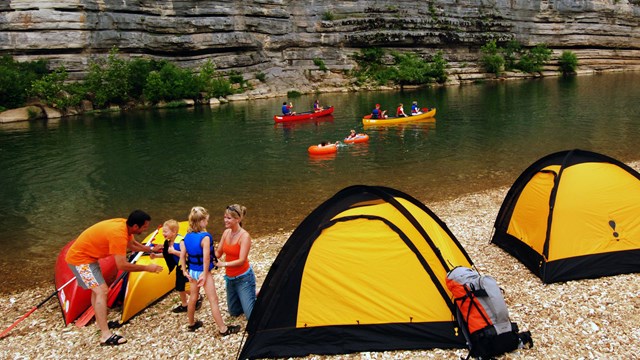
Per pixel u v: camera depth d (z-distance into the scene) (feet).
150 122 119.75
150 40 168.14
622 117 95.50
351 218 21.98
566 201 26.25
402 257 21.50
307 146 80.53
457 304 20.02
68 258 21.99
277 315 21.01
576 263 25.50
